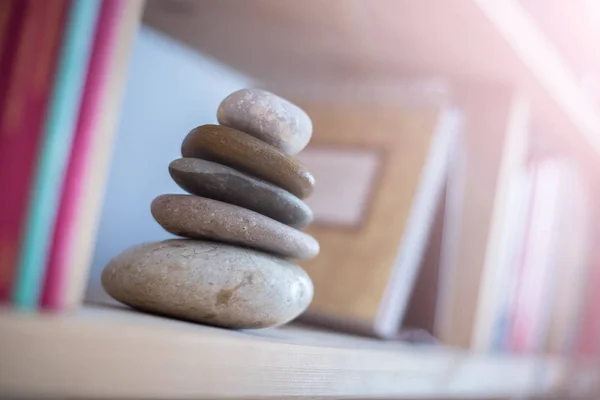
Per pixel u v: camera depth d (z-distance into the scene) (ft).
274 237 1.21
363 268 1.76
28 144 0.96
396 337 1.74
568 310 2.65
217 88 2.08
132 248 1.25
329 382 1.21
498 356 1.97
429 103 2.00
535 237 2.33
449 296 1.92
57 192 0.97
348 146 1.95
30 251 0.96
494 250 1.91
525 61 1.74
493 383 1.90
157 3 1.64
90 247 1.01
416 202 1.80
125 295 1.20
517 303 2.24
